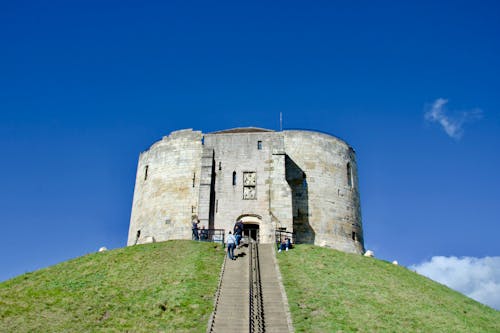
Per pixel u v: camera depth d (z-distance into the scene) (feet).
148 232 163.53
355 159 184.96
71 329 80.07
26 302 89.71
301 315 84.02
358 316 86.07
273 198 151.33
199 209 149.18
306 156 169.99
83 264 112.27
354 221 170.81
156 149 175.42
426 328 85.30
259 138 159.22
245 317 82.07
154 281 100.37
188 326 80.59
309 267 110.83
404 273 119.96
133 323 82.33
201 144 169.27
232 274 102.68
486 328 91.45
